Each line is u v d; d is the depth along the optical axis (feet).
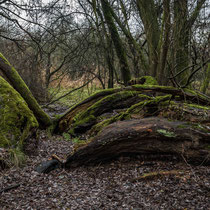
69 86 45.60
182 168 12.38
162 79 24.80
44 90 39.37
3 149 13.99
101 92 22.66
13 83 19.12
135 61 33.91
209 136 12.48
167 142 13.33
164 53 23.27
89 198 10.40
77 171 13.57
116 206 9.63
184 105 16.12
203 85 31.14
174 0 21.66
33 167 13.65
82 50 34.63
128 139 13.65
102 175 12.90
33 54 35.04
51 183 11.94
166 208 9.12
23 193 10.73
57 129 22.48
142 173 12.51
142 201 9.84
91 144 13.76
